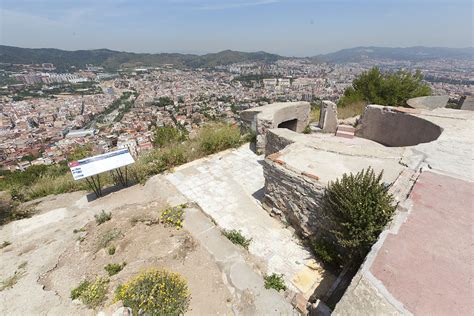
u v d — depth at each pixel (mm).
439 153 4824
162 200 5277
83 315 2783
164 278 2988
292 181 4414
